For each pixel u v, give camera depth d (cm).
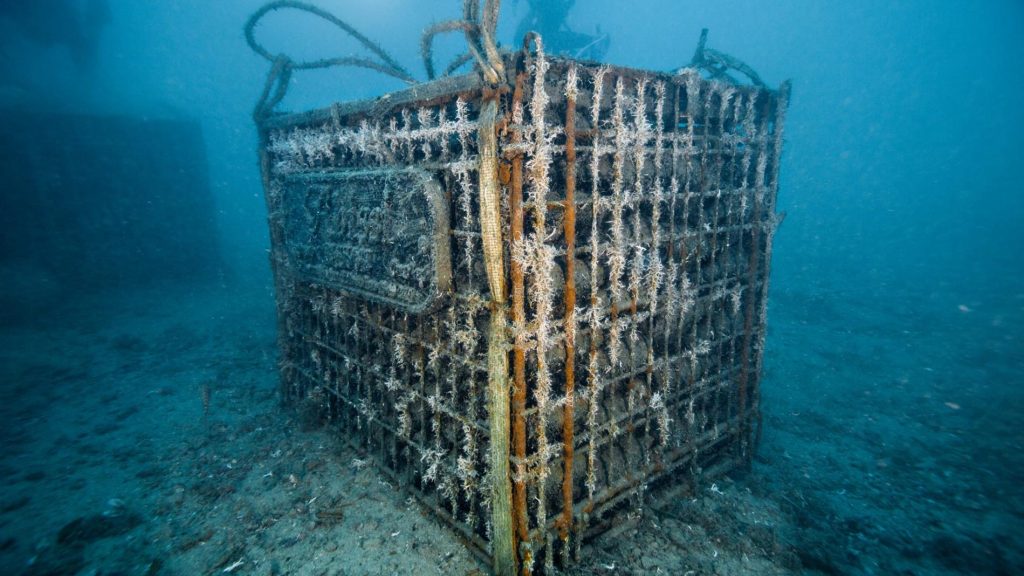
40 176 933
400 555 282
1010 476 388
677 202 306
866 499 358
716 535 305
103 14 1359
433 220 239
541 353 224
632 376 282
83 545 300
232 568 278
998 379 604
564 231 228
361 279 327
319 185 368
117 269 1040
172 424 463
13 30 1219
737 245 355
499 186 203
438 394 280
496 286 209
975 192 2841
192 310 912
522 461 229
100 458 406
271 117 427
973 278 1255
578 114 245
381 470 355
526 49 194
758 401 391
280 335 466
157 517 326
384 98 279
